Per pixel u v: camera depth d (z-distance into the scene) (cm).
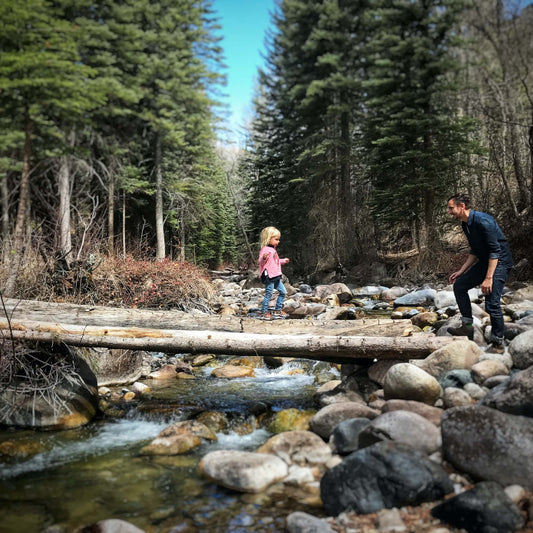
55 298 627
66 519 242
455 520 215
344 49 1938
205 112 1877
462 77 1652
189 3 1836
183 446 333
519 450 237
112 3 1530
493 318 420
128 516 245
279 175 2278
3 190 862
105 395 479
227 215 3481
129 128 1767
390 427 283
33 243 682
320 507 247
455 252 1481
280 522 235
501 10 1622
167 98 1658
